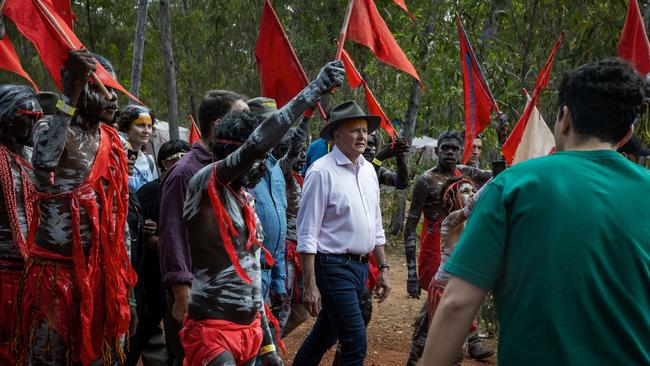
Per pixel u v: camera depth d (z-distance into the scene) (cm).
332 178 526
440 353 236
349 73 670
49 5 448
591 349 222
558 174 234
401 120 1614
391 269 1333
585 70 245
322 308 560
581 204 229
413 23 1291
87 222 406
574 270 225
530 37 1102
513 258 232
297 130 562
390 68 1554
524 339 227
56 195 399
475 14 1234
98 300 412
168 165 598
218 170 359
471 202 507
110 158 420
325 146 693
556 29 1080
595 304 224
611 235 227
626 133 245
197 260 368
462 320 235
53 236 400
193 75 2127
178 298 420
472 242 236
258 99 523
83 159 404
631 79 242
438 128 1478
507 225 235
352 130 535
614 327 223
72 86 382
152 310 537
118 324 416
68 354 404
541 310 225
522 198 233
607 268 225
